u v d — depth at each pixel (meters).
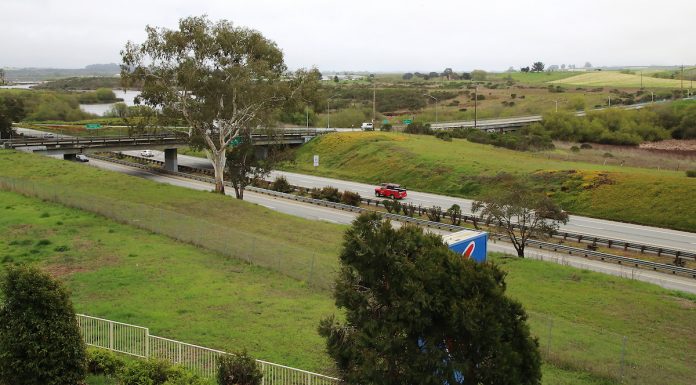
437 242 13.71
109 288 23.61
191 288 23.91
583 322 24.58
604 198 54.81
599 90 166.50
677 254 38.31
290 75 55.03
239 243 29.36
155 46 49.81
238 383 13.97
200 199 47.19
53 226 33.12
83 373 14.39
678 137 108.62
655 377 17.77
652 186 54.06
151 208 35.44
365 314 13.19
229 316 20.94
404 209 52.41
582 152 88.75
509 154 78.56
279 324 20.28
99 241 30.55
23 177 51.16
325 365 16.88
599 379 17.62
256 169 55.59
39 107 140.25
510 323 12.52
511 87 188.25
